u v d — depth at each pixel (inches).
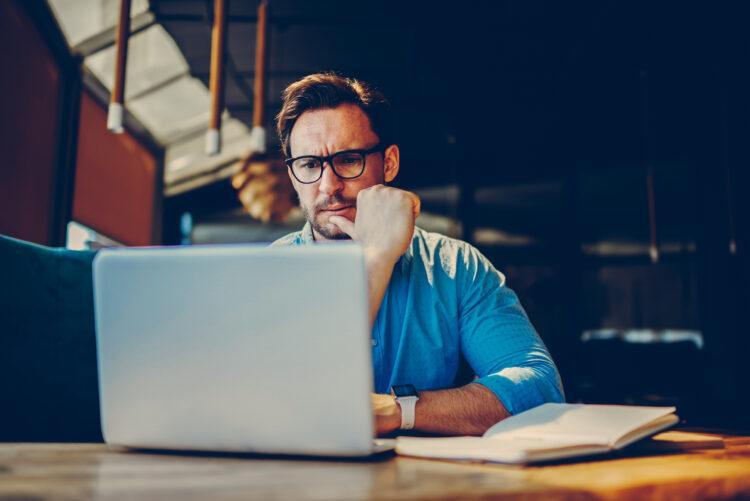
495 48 231.3
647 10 204.5
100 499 21.7
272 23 207.0
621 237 282.0
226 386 31.9
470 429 41.1
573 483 25.1
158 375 32.8
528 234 300.2
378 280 51.7
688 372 210.5
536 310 292.0
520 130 296.7
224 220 320.2
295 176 64.4
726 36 208.2
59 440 63.1
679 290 261.0
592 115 284.4
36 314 63.3
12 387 60.6
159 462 30.9
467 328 58.4
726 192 218.8
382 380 58.9
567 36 222.8
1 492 23.0
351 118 62.7
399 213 53.5
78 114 188.5
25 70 155.1
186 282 32.2
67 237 185.0
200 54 214.2
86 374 64.9
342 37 218.8
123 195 250.7
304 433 31.1
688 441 38.0
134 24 189.0
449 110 282.0
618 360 217.0
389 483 25.0
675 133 259.4
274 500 21.6
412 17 207.2
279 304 31.1
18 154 152.6
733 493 26.8
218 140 118.7
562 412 39.3
